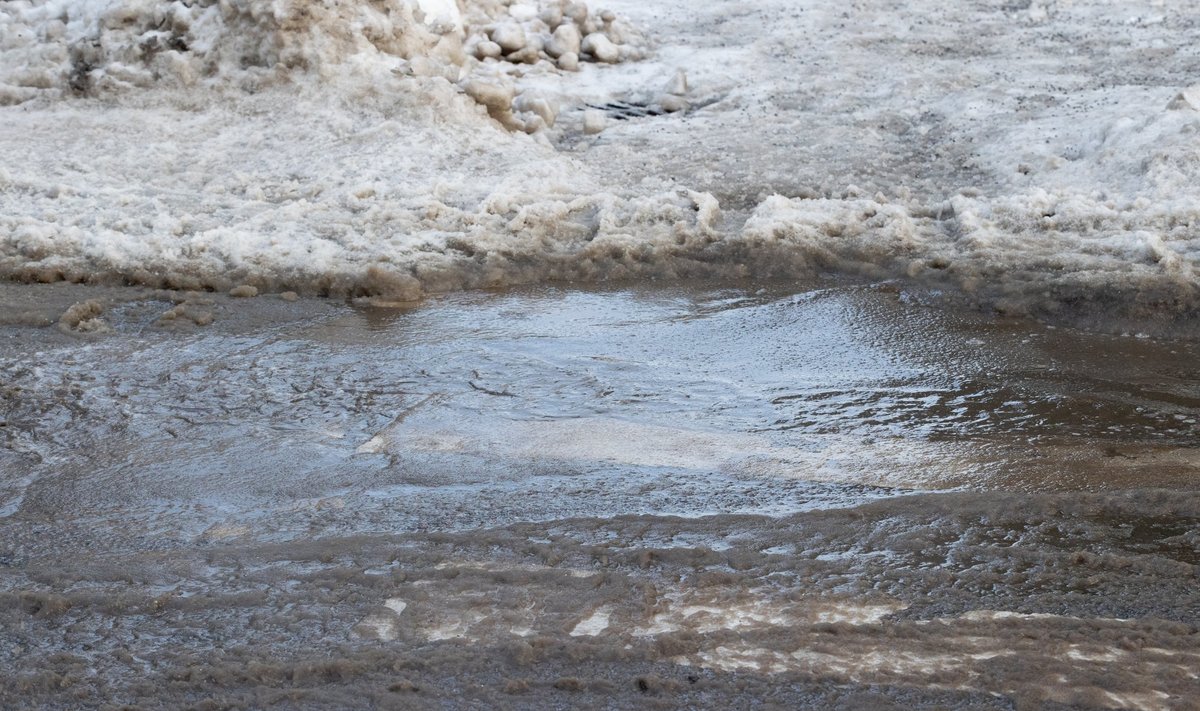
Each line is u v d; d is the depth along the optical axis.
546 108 15.98
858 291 10.66
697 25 21.02
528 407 8.12
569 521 6.36
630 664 4.96
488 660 5.00
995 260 10.77
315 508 6.59
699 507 6.57
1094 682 4.79
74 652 5.11
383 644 5.14
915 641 5.13
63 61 16.09
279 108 14.98
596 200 12.57
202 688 4.82
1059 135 14.43
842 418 7.93
